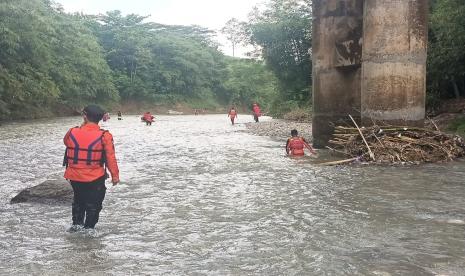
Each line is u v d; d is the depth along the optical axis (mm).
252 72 89062
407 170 11305
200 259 5242
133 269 4941
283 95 40281
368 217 6938
